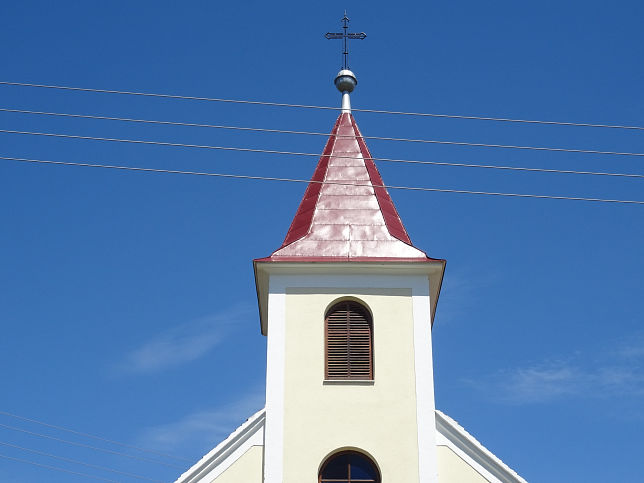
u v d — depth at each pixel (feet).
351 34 110.73
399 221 98.73
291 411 87.40
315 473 85.20
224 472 85.81
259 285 95.14
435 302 97.50
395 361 89.45
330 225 95.81
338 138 103.04
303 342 90.12
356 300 91.91
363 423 87.04
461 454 86.48
